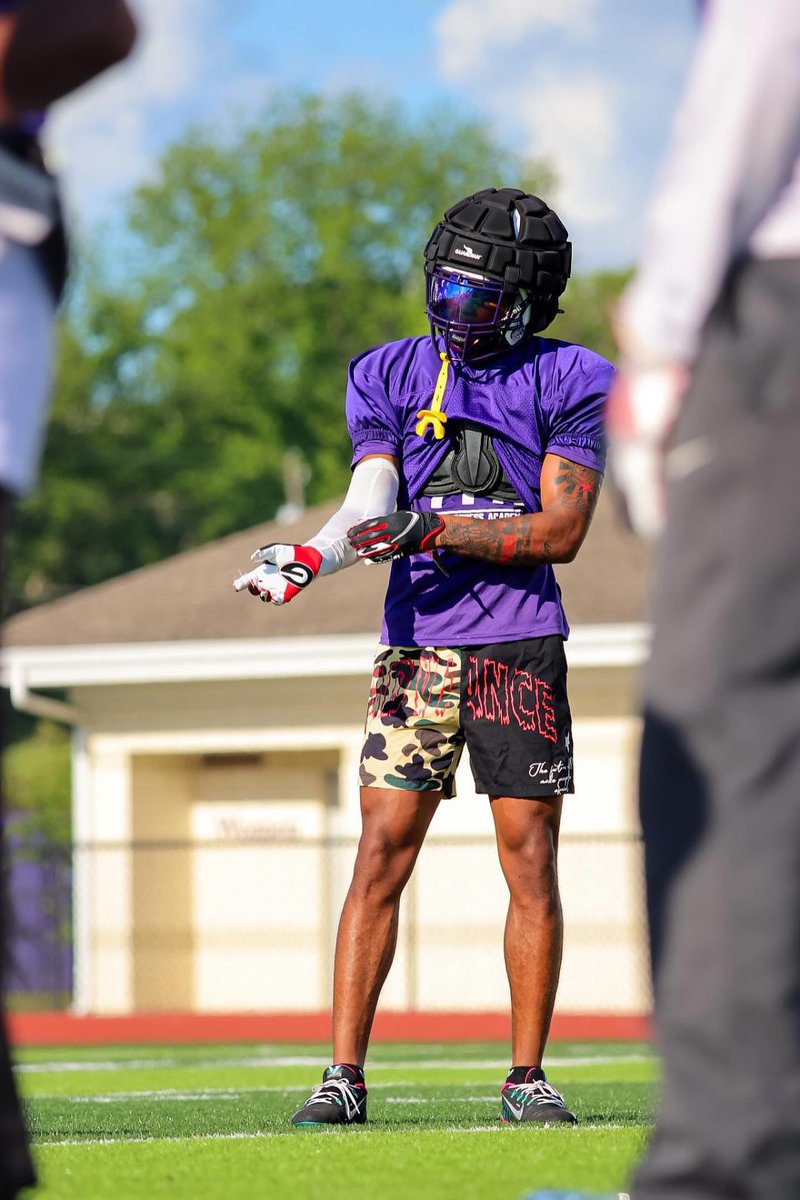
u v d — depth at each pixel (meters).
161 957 45.25
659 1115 3.77
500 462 9.14
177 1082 15.05
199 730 45.16
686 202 3.90
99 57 4.36
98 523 105.75
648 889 3.89
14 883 54.25
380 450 9.30
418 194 104.81
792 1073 3.66
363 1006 8.80
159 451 103.62
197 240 107.50
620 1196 4.78
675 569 3.90
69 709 45.69
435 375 9.28
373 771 8.93
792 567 3.78
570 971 40.94
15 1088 4.28
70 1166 6.07
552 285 9.18
